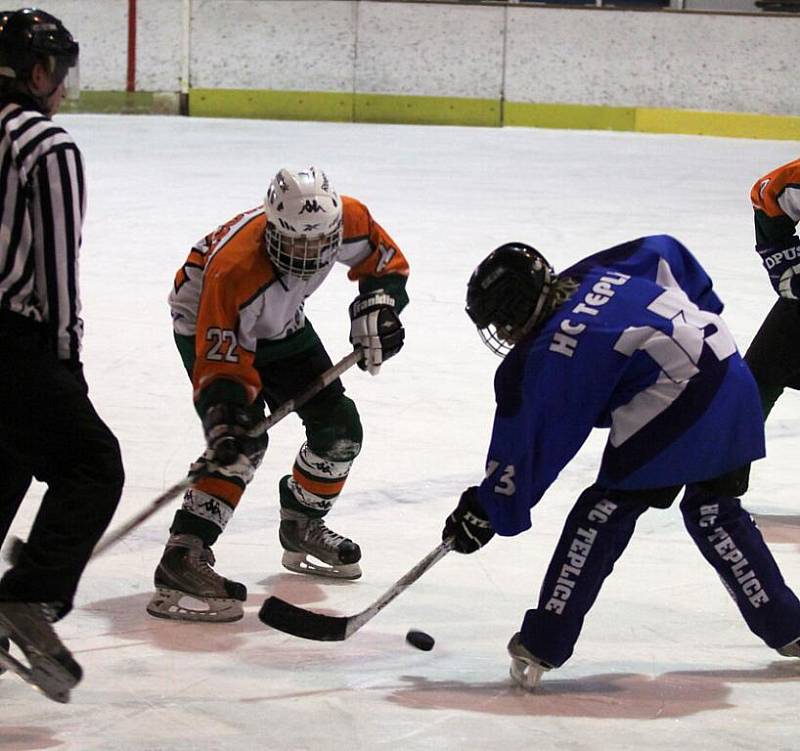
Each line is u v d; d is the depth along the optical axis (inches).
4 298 277.4
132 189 1115.9
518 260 297.7
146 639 336.8
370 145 1434.5
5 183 273.7
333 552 379.2
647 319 295.4
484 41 1617.9
